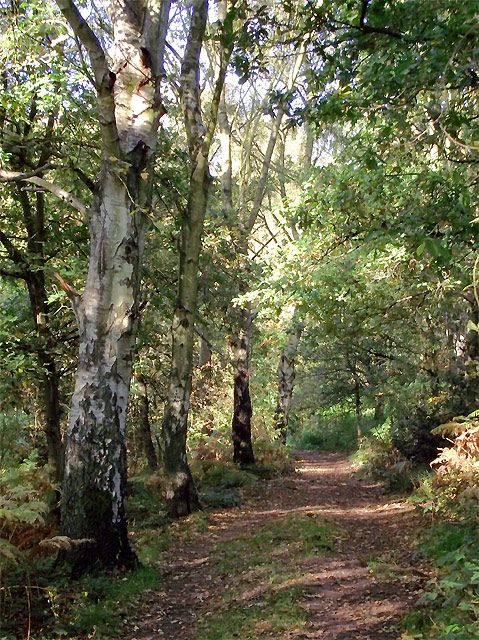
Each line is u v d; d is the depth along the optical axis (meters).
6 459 10.65
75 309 7.73
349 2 6.04
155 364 17.50
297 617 5.66
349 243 10.00
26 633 5.64
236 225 16.95
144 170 7.98
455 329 16.42
